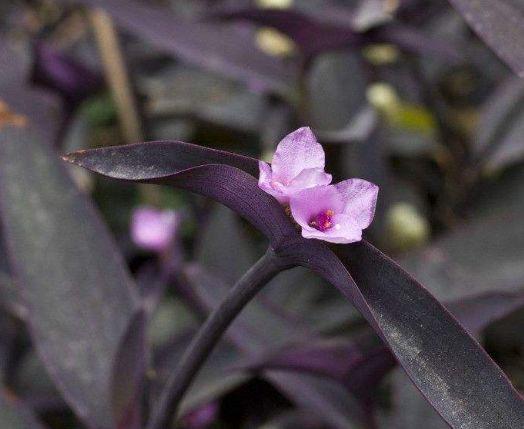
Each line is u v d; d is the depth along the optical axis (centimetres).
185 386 32
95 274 42
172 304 59
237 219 65
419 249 51
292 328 44
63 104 65
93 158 26
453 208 64
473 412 25
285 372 41
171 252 56
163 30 59
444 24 71
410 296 26
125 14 58
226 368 42
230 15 54
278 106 66
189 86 71
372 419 41
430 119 66
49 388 52
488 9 33
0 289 50
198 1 78
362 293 26
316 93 61
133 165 26
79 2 61
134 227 56
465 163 64
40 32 82
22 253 42
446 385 25
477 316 37
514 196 62
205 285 46
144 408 37
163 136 72
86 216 43
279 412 54
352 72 62
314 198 25
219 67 59
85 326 41
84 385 40
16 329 54
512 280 49
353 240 24
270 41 69
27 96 65
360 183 25
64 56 62
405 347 26
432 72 70
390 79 72
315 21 51
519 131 60
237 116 69
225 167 25
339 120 60
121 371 36
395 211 61
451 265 50
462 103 73
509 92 61
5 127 43
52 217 43
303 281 59
